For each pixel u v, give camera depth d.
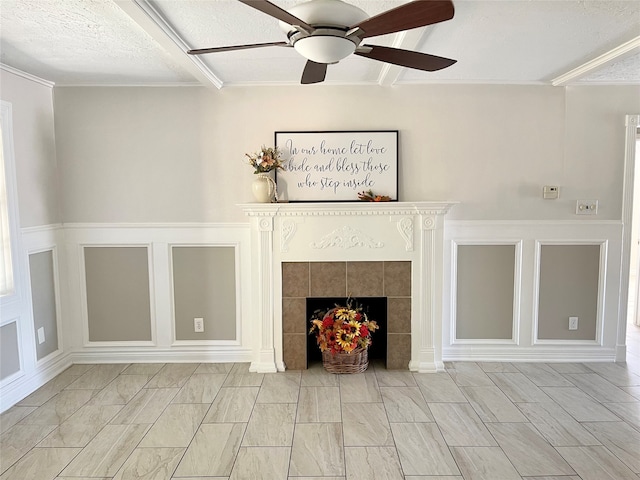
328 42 1.78
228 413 3.03
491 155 3.79
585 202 3.81
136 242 3.85
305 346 3.76
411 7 1.52
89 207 3.82
